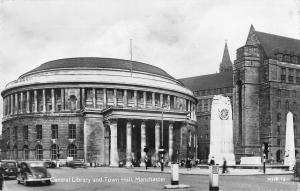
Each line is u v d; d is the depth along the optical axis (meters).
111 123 87.38
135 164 86.19
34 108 104.31
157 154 89.31
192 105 129.38
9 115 110.88
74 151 98.75
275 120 117.81
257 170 61.56
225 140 65.19
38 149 101.50
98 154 94.88
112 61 116.25
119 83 104.62
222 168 56.88
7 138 111.50
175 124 95.75
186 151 98.19
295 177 41.81
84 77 103.44
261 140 120.56
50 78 104.00
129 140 87.44
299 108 123.19
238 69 126.56
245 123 120.88
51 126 100.81
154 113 89.94
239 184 36.22
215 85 156.50
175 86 116.88
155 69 127.25
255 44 127.38
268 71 119.81
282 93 120.50
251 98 122.12
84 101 102.94
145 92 108.12
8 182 40.75
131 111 87.94
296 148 119.62
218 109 65.88
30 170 36.78
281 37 133.38
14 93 109.81
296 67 125.00
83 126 98.88
